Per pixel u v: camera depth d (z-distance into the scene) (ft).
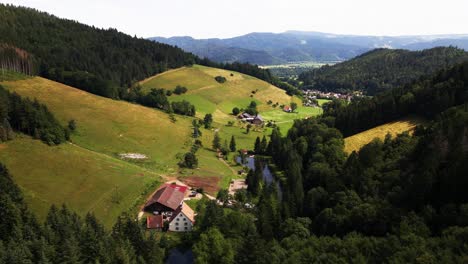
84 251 208.64
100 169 374.43
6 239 218.38
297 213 291.58
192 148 509.35
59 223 224.53
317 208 287.48
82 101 566.36
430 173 228.43
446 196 219.20
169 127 574.15
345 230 234.99
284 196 321.73
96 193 328.70
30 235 212.84
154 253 229.04
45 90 560.20
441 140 262.47
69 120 485.97
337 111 559.38
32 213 240.73
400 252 169.37
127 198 337.11
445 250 161.07
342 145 411.95
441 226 195.11
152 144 494.18
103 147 450.30
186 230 297.74
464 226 185.37
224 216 267.18
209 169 455.22
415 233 190.19
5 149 347.77
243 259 201.26
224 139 611.47
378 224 220.64
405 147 315.37
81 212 292.61
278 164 487.61
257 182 385.09
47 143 387.55
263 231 248.11
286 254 200.44
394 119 437.17
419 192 225.35
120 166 398.42
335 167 352.08
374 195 260.42
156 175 401.49
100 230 229.66
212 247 223.71
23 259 187.52
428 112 400.26
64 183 327.88
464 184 215.31
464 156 229.25
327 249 197.06
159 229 297.53
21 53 640.17
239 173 460.14
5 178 265.13
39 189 305.73
